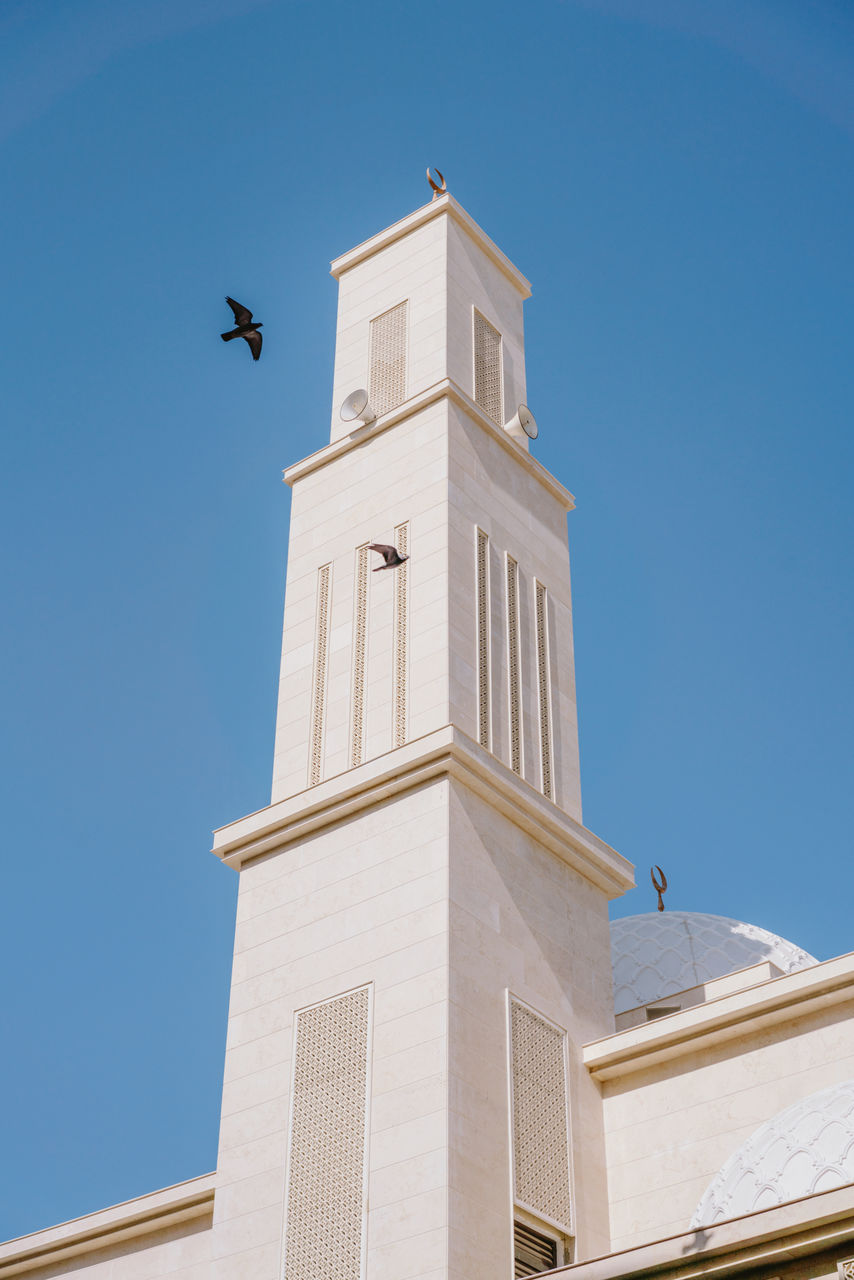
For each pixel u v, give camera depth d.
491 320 43.44
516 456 40.88
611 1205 32.44
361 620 37.88
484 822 33.94
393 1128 30.05
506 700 36.81
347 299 44.66
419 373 41.09
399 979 31.72
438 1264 28.03
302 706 37.78
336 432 41.88
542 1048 32.66
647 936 42.12
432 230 43.75
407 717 35.41
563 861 35.91
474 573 37.50
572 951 34.88
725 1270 24.00
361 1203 29.69
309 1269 29.73
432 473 38.44
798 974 31.83
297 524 40.84
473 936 32.16
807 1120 27.48
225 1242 31.22
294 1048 32.59
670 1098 32.88
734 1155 28.50
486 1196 29.47
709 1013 32.59
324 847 34.81
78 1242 36.59
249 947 34.66
